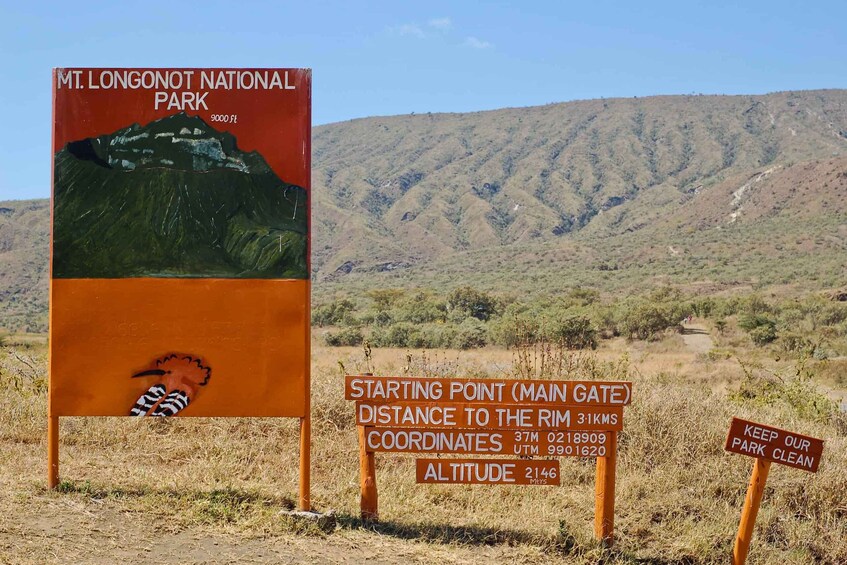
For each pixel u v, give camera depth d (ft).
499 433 21.30
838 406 43.14
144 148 21.77
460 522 22.63
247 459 26.89
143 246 21.67
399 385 21.35
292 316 21.74
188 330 21.68
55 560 17.88
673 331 173.68
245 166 21.83
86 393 21.59
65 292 21.57
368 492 21.72
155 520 20.52
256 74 21.80
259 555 19.12
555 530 22.18
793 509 26.27
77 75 21.66
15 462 25.07
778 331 161.99
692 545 22.56
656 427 29.84
